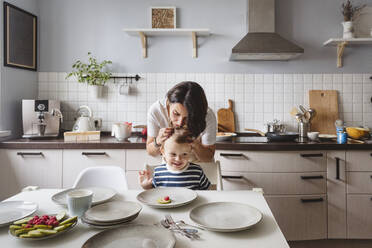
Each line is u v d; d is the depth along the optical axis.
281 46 2.37
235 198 1.12
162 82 2.78
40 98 2.79
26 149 2.21
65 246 0.74
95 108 2.79
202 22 2.73
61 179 2.22
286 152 2.12
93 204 1.02
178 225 0.86
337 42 2.57
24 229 0.76
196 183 1.34
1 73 2.32
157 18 2.72
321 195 2.14
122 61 2.78
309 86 2.73
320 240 2.23
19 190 2.23
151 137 1.57
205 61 2.76
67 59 2.79
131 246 0.71
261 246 0.73
